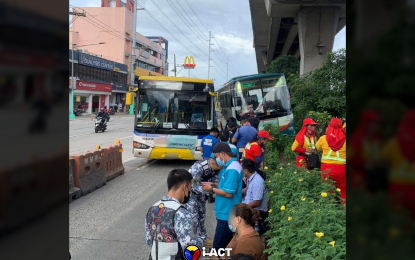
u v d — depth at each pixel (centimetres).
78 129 2517
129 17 5822
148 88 1095
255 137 598
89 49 5641
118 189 844
